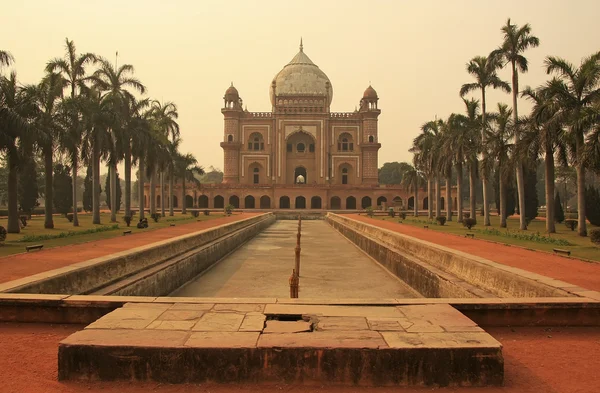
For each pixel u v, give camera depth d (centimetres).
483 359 347
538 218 3494
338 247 1931
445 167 2847
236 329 388
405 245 1244
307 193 5059
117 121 2245
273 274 1270
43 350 414
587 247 1308
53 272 645
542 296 580
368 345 352
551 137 1770
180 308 452
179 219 2994
